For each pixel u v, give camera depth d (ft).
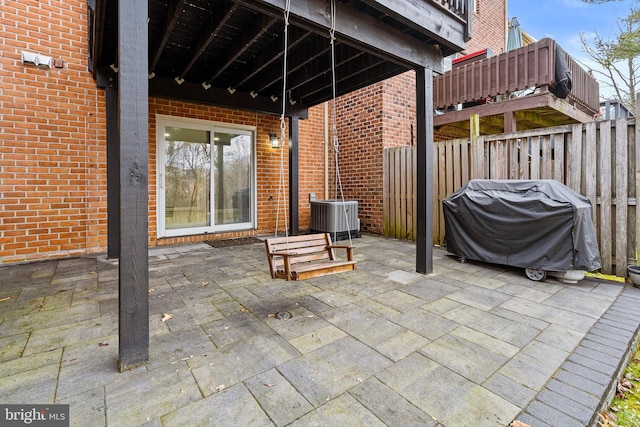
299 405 5.00
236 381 5.61
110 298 9.57
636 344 7.41
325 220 19.84
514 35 36.86
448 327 7.77
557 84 17.87
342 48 13.15
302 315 8.47
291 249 9.83
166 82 15.02
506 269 13.01
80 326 7.72
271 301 9.49
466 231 13.66
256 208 20.86
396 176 20.20
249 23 11.08
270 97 18.28
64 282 11.05
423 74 12.03
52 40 13.96
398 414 4.81
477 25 32.04
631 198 11.48
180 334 7.35
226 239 19.38
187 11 10.46
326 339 7.14
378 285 11.02
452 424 4.61
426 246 12.28
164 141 17.40
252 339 7.13
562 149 13.08
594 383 5.58
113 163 14.07
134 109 6.07
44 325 7.76
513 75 18.10
